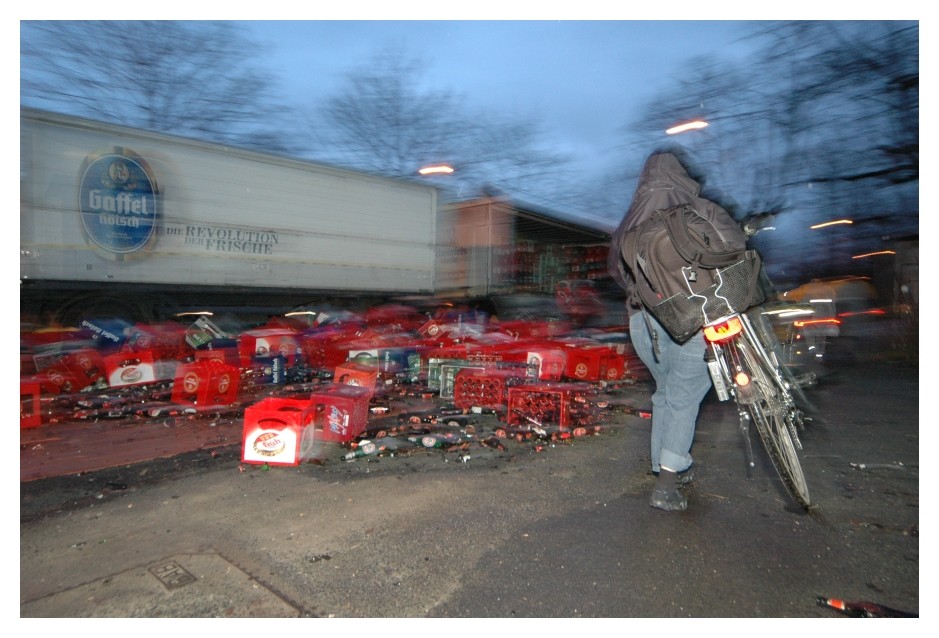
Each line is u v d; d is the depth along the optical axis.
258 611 2.52
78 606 2.54
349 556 3.01
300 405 4.64
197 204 11.38
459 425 5.70
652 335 3.60
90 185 9.91
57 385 7.07
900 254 12.77
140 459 4.60
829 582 2.83
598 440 5.36
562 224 17.94
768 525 3.47
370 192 14.61
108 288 10.16
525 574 2.86
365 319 13.72
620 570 2.91
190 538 3.21
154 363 7.80
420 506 3.69
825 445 5.21
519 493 3.95
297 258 13.14
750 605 2.62
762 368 3.49
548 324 13.69
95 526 3.35
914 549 3.17
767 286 3.40
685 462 3.73
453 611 2.54
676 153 3.76
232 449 4.89
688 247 3.11
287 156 12.84
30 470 4.30
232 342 8.39
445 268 16.91
